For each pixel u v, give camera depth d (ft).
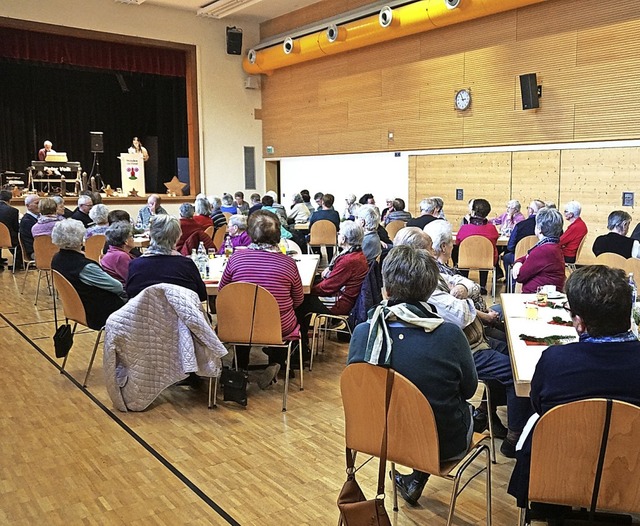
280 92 41.14
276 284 11.60
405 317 6.40
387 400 6.24
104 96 50.31
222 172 41.83
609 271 5.59
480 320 10.12
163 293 11.03
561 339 7.85
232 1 35.99
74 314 12.55
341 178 37.17
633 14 23.15
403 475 8.61
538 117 26.66
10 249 27.45
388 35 31.24
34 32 34.96
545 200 26.81
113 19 36.63
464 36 29.22
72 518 7.96
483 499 8.36
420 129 31.86
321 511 8.09
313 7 37.17
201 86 40.37
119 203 37.70
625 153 23.91
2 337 16.71
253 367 14.01
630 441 5.15
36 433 10.59
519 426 9.30
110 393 11.44
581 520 6.11
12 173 40.88
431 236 10.57
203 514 8.03
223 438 10.39
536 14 26.27
